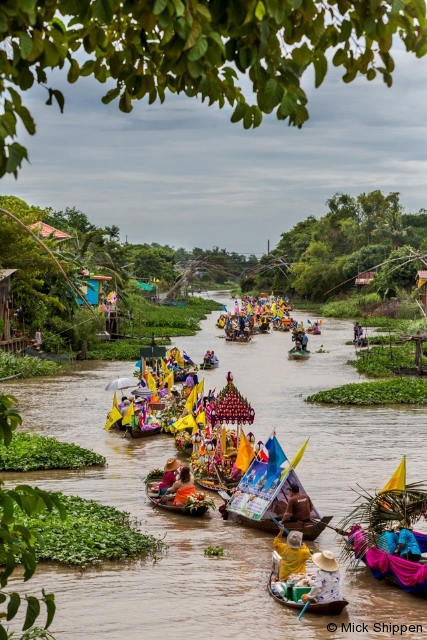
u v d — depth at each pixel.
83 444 28.33
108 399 38.62
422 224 149.12
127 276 85.19
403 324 69.88
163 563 16.30
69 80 6.19
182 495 20.05
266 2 4.93
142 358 40.78
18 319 53.28
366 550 15.59
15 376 42.34
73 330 55.56
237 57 5.37
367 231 139.25
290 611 13.87
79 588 14.86
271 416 34.12
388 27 5.46
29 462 24.56
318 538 17.91
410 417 33.78
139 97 6.48
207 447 23.48
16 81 5.31
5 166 5.06
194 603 14.18
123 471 24.31
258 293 154.88
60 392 40.84
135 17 5.05
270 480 18.88
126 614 13.64
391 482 15.73
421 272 81.50
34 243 46.03
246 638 12.66
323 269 126.81
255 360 56.34
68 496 20.92
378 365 49.41
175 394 34.16
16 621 13.27
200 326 88.12
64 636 12.72
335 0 5.53
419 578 14.22
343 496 21.31
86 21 5.11
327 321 93.75
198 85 5.79
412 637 12.73
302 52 5.49
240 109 5.98
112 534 17.45
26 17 4.79
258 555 16.84
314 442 28.47
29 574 6.25
